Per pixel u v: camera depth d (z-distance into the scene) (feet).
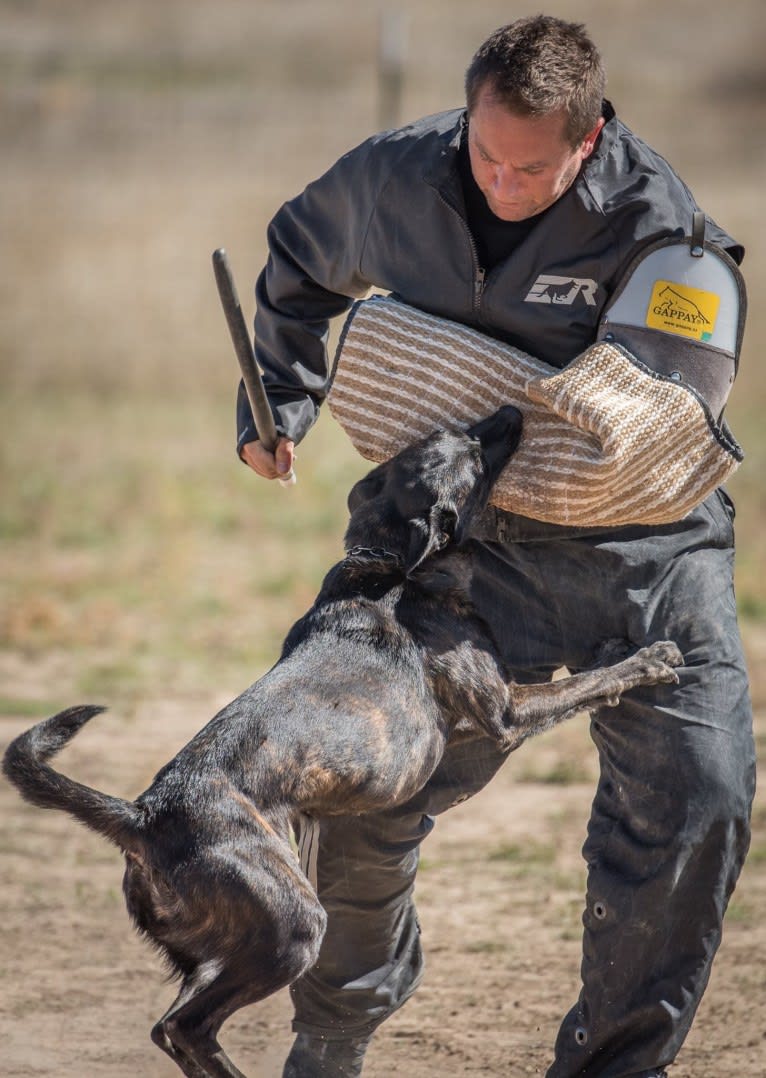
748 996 31.73
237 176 214.48
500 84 21.86
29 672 58.03
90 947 34.53
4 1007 31.07
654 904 23.76
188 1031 23.85
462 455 25.03
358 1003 26.84
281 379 27.09
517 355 24.73
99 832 24.76
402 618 26.55
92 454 101.35
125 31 375.04
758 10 356.18
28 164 223.92
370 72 313.32
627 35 348.38
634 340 23.41
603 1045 24.30
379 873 26.35
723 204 175.94
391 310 25.43
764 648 58.70
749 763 24.22
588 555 24.89
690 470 23.58
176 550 76.13
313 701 25.43
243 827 24.35
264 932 24.18
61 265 156.56
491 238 24.29
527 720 25.73
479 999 31.78
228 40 356.59
